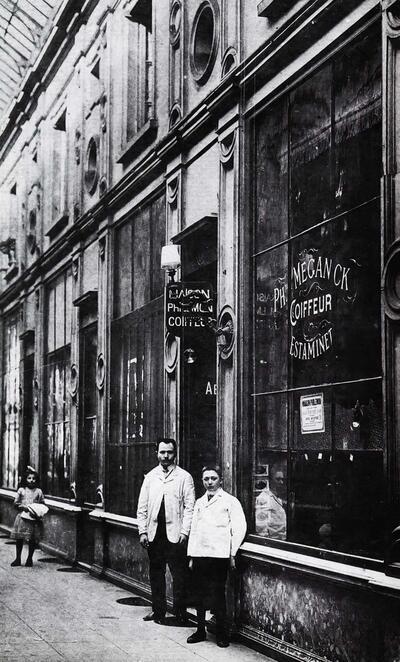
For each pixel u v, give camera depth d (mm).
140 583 10656
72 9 15141
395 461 5543
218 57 8930
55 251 16266
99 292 13273
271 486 7539
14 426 20734
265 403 7723
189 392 9508
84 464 14133
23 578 12188
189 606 8617
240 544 7602
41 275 17859
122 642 7684
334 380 6586
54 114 17359
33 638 7859
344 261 6512
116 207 12719
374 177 6199
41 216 18109
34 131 19344
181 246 9641
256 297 7984
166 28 10703
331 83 6848
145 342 11219
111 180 13016
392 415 5574
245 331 8016
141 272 11617
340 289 6555
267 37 7793
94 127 14312
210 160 9133
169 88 10344
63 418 15664
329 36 6824
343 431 6422
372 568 5848
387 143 5730
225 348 8273
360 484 6160
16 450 20281
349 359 6387
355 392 6281
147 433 10945
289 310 7344
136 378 11547
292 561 6695
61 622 8680
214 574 7531
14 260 21656
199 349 9383
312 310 6957
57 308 16719
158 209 11008
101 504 12531
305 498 6938
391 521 5520
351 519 6242
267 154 7883
